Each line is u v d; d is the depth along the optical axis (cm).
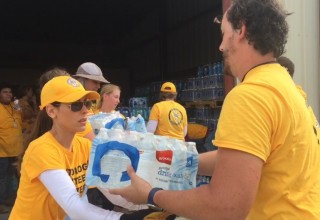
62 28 1631
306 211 124
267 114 119
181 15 1194
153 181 140
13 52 1684
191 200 121
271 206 124
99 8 1423
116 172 142
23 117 656
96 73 390
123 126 230
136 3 1360
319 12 440
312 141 132
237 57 134
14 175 601
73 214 169
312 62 439
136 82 1647
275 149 122
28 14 1468
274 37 128
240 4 130
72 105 184
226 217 116
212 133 643
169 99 566
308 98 439
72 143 192
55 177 174
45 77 267
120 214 162
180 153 142
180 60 1222
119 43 1764
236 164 116
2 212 543
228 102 124
